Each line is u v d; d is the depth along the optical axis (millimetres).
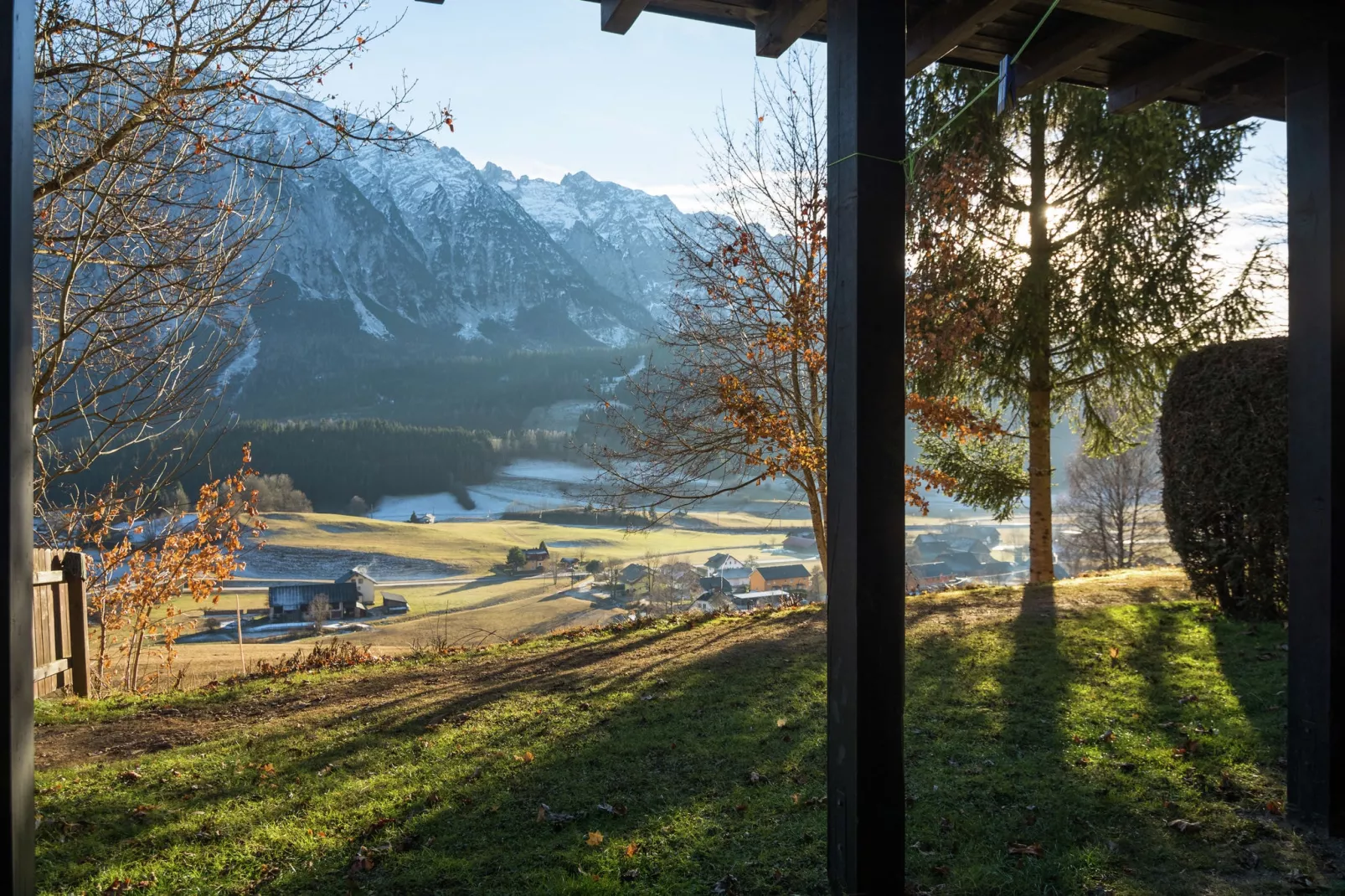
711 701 5617
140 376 8703
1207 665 5559
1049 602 8180
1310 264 3305
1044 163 11156
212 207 7855
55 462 8758
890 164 2568
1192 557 7105
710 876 3115
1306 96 3318
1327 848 3117
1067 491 30750
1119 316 10688
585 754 4656
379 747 5109
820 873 3020
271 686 7332
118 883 3357
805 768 4195
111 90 6777
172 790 4488
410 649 10531
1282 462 6352
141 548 11031
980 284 10758
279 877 3352
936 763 4145
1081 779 3836
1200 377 6961
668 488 10867
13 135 1993
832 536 2674
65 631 7891
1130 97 4305
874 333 2547
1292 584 3373
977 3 3258
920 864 3123
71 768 5078
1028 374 11508
